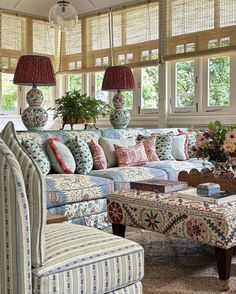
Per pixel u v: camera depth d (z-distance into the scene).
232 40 5.15
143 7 6.06
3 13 6.43
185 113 5.71
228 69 5.28
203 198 2.58
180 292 2.31
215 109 5.42
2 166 1.51
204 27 5.43
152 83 6.09
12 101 6.61
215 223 2.32
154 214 2.62
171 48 5.77
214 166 3.00
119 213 2.84
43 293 1.52
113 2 6.38
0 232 1.53
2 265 1.54
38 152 3.64
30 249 1.52
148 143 4.65
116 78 4.83
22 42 6.69
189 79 5.68
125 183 3.74
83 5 6.72
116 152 4.32
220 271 2.33
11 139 1.72
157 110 6.01
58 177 3.48
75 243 1.73
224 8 5.22
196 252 3.00
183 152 4.90
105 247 1.73
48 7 6.82
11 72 6.54
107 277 1.67
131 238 3.34
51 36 7.06
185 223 2.46
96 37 6.69
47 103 7.09
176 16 5.71
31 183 1.55
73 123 4.61
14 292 1.51
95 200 3.54
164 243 3.21
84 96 4.67
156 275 2.56
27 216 1.50
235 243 2.34
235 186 2.82
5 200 1.50
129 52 6.26
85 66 6.83
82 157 3.92
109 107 5.11
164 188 2.85
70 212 3.34
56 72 7.15
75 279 1.59
